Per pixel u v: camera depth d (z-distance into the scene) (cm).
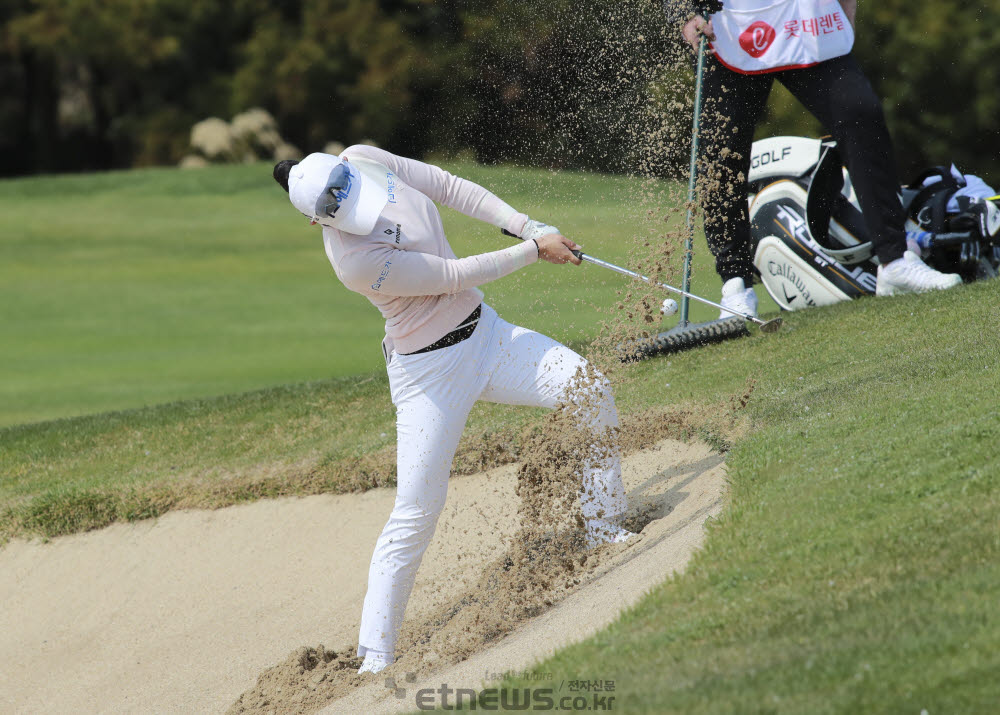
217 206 8031
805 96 2217
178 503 2097
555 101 5631
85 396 3531
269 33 11856
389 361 1394
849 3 2247
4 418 3253
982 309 1925
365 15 11231
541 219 5128
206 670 1634
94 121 14425
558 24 5538
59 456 2461
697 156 2264
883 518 1095
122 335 4506
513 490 1848
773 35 2147
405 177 1402
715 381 1950
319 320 4769
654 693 878
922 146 8788
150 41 12281
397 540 1402
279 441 2319
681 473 1634
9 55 13288
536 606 1376
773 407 1680
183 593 1878
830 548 1070
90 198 8312
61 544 2066
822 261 2488
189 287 5625
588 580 1380
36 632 1862
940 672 798
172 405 2772
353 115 11362
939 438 1255
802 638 912
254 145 10650
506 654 1191
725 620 993
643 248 1939
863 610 927
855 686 807
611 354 1805
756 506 1245
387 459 2048
